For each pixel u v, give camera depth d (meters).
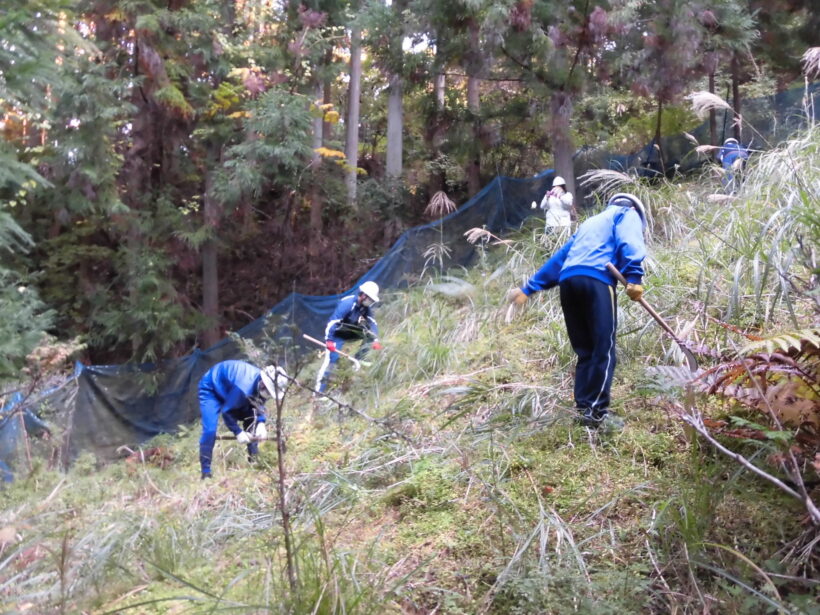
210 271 13.34
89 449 8.81
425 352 6.31
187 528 3.81
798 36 10.85
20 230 5.29
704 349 3.76
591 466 3.73
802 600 2.44
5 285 6.79
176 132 12.56
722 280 5.04
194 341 13.56
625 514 3.28
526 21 8.20
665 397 3.71
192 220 12.87
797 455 3.06
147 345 12.41
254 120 11.34
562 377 4.97
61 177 11.11
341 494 4.05
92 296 12.60
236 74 11.65
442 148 11.03
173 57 11.91
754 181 6.23
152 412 9.50
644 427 3.99
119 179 12.45
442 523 3.48
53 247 12.95
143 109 12.45
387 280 9.78
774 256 4.44
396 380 6.26
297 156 12.11
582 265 4.09
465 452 4.12
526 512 3.36
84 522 4.00
